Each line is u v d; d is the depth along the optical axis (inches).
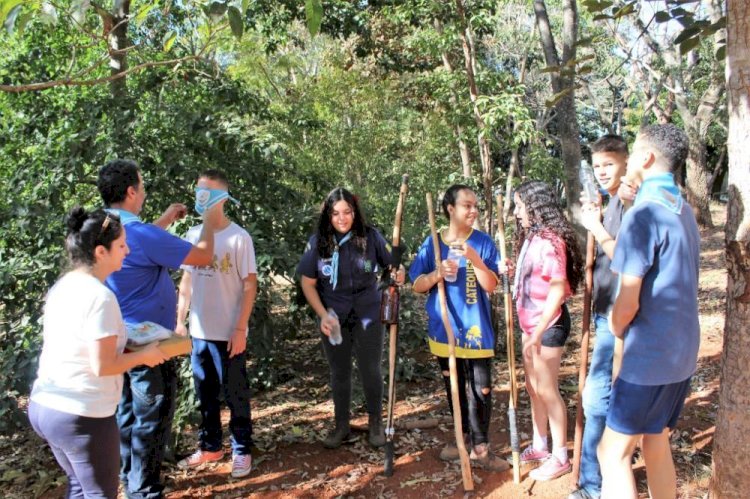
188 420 166.6
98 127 207.2
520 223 151.3
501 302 298.8
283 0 364.5
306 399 211.6
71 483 105.7
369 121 484.7
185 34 235.0
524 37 631.2
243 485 147.6
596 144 129.6
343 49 508.1
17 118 221.9
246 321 146.5
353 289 156.7
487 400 148.0
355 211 156.1
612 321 104.9
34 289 186.4
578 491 132.3
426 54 366.3
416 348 251.3
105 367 97.8
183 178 212.5
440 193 395.9
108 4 225.9
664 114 676.7
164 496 142.7
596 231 125.9
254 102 262.8
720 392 111.3
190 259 128.6
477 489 141.4
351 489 143.6
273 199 230.5
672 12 138.6
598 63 689.0
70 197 210.8
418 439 169.0
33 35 233.3
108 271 104.0
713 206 883.4
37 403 99.8
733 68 103.0
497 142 330.3
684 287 101.1
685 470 144.4
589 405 129.1
